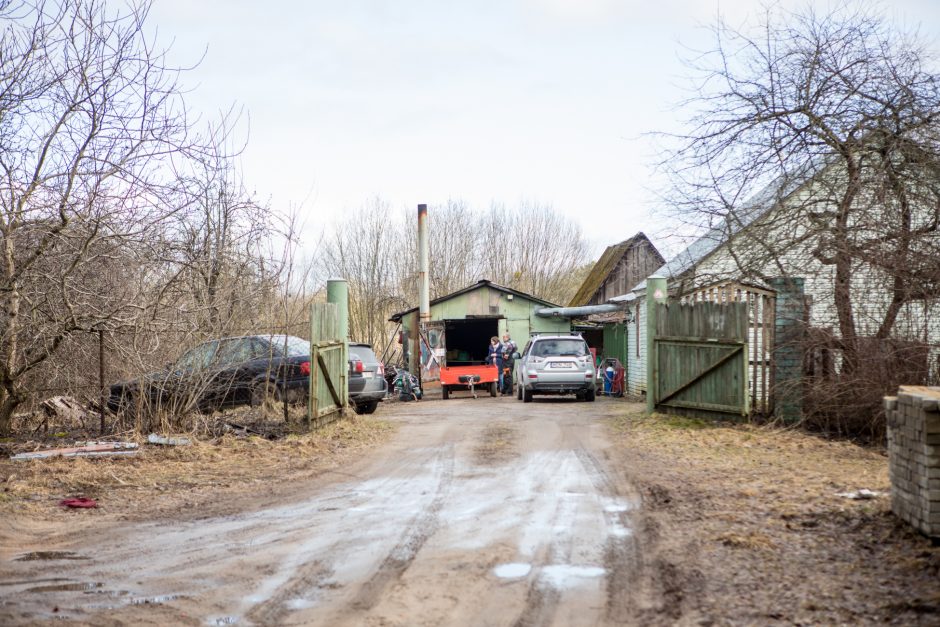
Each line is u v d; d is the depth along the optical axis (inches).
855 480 340.2
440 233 2023.9
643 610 193.6
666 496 322.3
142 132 448.1
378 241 1865.2
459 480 374.6
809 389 530.6
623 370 1069.1
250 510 312.2
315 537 267.1
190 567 233.5
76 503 318.0
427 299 1285.7
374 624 186.2
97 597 207.0
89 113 435.5
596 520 285.9
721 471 378.9
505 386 1147.9
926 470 234.1
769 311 552.4
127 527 283.9
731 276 658.2
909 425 248.4
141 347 492.4
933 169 525.7
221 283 530.0
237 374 629.9
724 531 261.6
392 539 263.4
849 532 253.4
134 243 463.5
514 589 210.7
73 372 533.3
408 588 212.2
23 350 488.7
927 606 183.6
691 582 213.0
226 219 532.1
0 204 430.9
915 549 228.4
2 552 250.8
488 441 511.8
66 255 460.8
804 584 206.8
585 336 1422.2
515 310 1326.3
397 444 506.0
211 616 192.9
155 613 194.9
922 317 525.3
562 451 463.2
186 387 506.9
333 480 379.6
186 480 374.9
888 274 518.9
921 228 530.9
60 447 439.2
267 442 482.9
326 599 204.4
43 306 474.9
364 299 1844.2
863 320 534.0
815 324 545.6
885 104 537.6
